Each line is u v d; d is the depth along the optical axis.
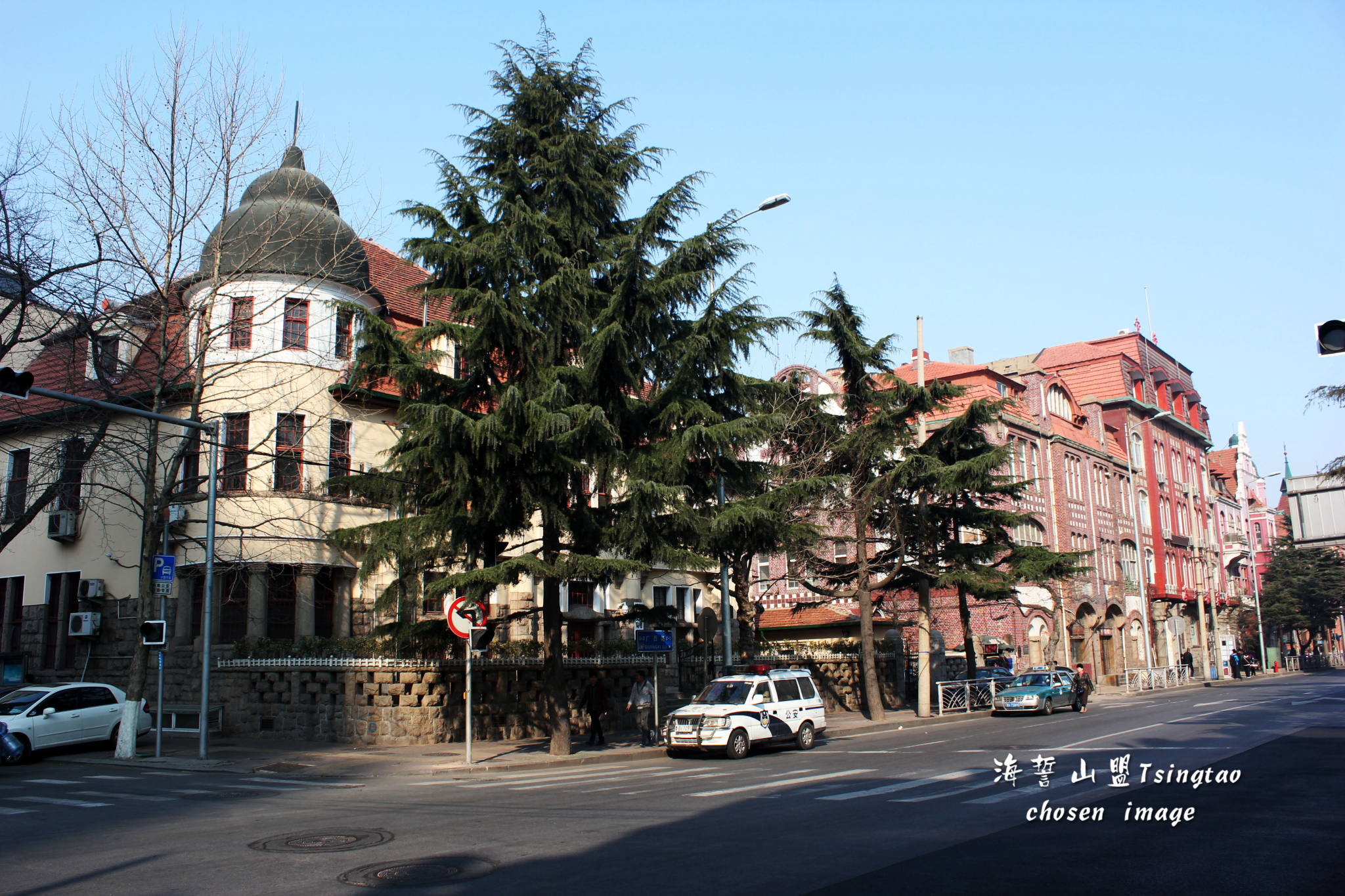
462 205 19.30
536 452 17.33
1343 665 88.94
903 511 29.70
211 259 26.03
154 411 21.52
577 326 18.53
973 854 8.34
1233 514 84.44
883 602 43.56
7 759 19.58
